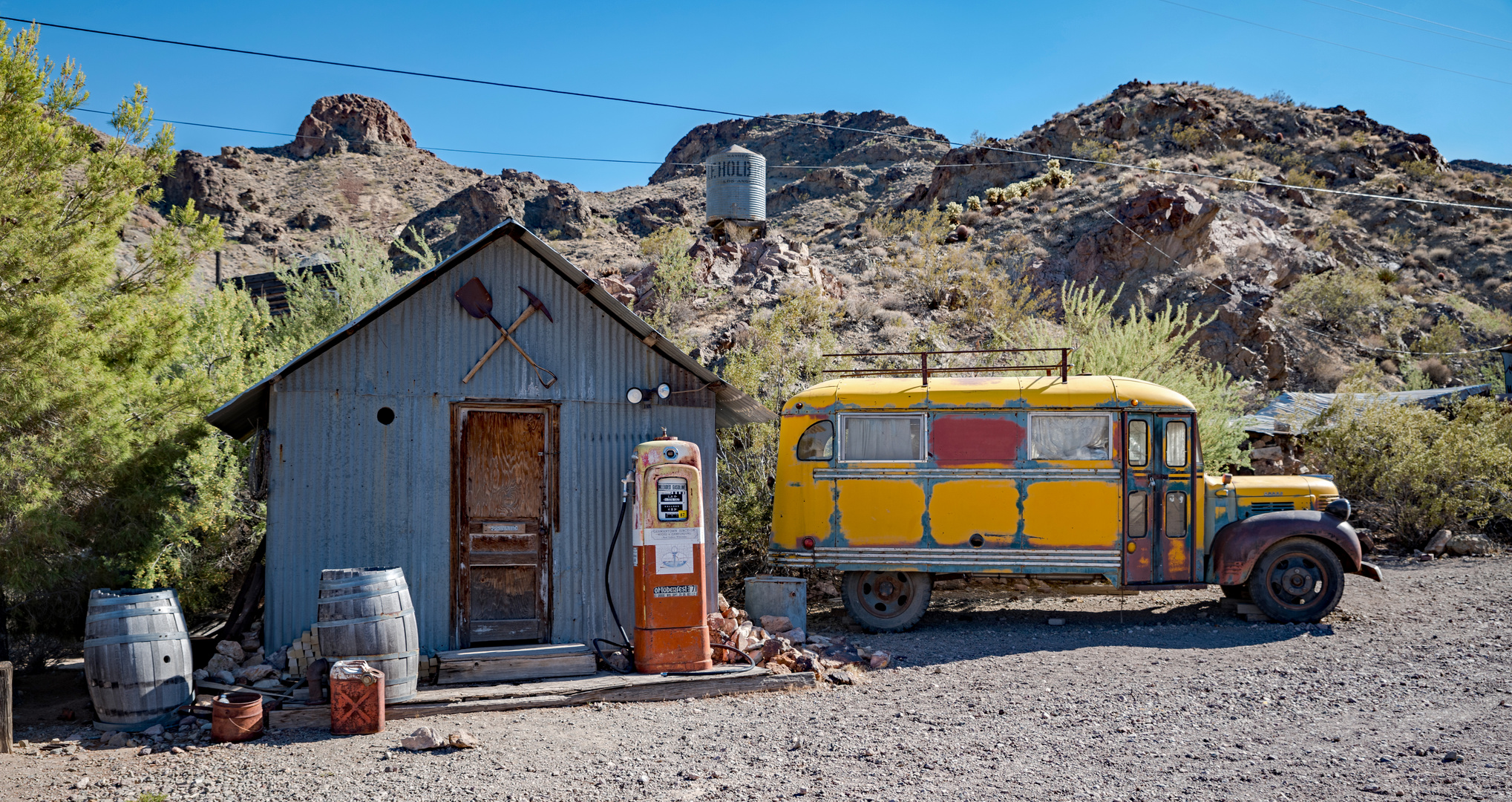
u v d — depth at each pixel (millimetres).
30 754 6496
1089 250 33312
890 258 31344
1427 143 70625
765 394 16125
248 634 8539
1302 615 10523
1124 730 6680
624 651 8812
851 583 11047
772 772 5926
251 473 8156
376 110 94062
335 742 6719
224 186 65188
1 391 7547
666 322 20703
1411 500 16047
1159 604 12281
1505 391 21219
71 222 8781
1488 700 7059
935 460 10852
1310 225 47625
